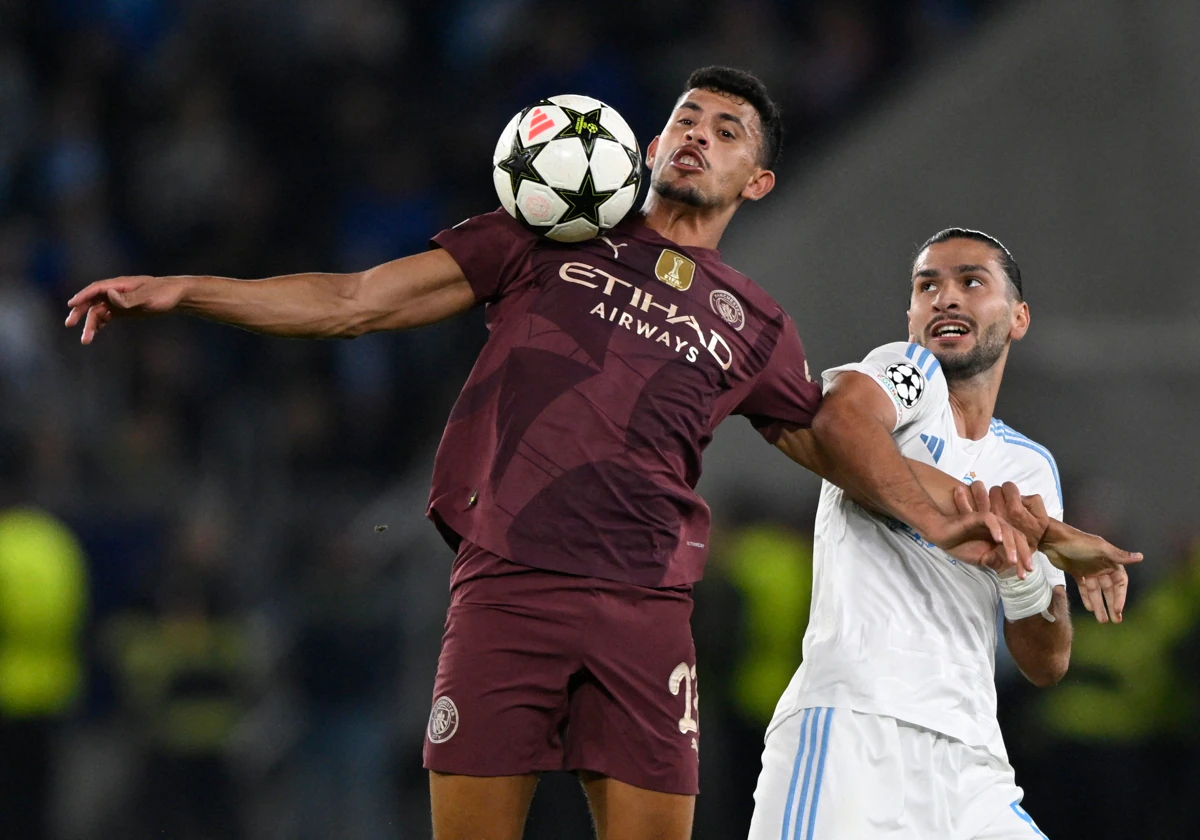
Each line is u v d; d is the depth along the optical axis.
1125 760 32.88
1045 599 17.58
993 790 17.08
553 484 15.62
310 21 52.97
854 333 38.03
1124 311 38.09
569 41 52.00
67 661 33.66
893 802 16.56
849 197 38.88
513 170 16.11
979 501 16.70
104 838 35.78
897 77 46.31
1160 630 33.22
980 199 38.75
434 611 36.75
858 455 16.98
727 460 35.75
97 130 51.47
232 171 50.44
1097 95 38.91
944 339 18.25
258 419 42.69
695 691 16.48
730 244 41.44
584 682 16.05
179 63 52.31
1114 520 35.94
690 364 16.30
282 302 15.63
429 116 52.31
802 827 16.58
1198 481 37.09
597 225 16.27
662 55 51.69
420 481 40.03
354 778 35.84
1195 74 38.53
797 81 50.03
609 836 16.12
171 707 36.62
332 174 50.91
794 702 17.36
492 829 15.77
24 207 49.28
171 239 49.31
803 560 32.81
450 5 54.53
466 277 16.45
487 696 15.63
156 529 38.69
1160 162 38.41
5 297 44.03
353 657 36.25
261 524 38.78
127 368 44.06
